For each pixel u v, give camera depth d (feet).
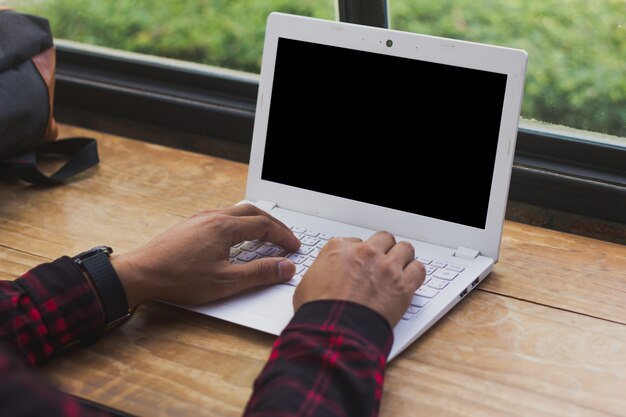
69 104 5.52
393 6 4.76
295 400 2.46
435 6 4.72
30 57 4.54
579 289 3.66
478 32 4.69
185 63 5.39
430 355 3.13
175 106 5.17
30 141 4.59
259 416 2.41
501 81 3.58
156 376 2.98
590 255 3.98
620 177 4.33
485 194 3.65
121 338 3.20
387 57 3.80
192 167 4.81
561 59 4.52
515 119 3.57
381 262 3.12
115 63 5.50
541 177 4.38
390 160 3.84
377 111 3.84
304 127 4.00
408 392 2.93
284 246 3.67
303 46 3.96
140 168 4.76
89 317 3.07
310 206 4.00
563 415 2.84
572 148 4.45
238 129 5.03
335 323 2.78
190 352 3.12
